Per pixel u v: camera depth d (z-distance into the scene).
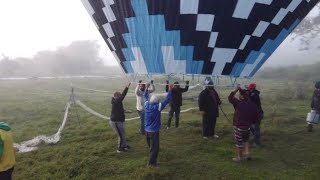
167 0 9.59
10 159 7.25
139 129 13.97
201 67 10.19
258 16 10.00
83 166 10.11
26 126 17.08
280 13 10.39
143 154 10.99
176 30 9.80
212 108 12.03
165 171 9.34
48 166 10.35
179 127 13.86
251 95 10.80
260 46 10.63
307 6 11.27
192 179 9.05
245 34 10.09
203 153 10.80
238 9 9.66
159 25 9.88
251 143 11.58
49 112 20.62
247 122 9.75
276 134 12.71
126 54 10.84
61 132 14.69
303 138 12.29
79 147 12.02
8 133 7.27
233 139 12.12
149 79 10.59
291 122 14.60
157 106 9.42
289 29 11.29
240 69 10.60
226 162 10.03
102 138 13.08
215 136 12.27
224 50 10.09
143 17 9.99
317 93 12.90
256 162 9.98
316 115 12.92
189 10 9.58
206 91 11.98
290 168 9.57
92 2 11.12
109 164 10.19
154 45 10.15
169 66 10.23
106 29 11.13
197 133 12.93
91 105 23.08
